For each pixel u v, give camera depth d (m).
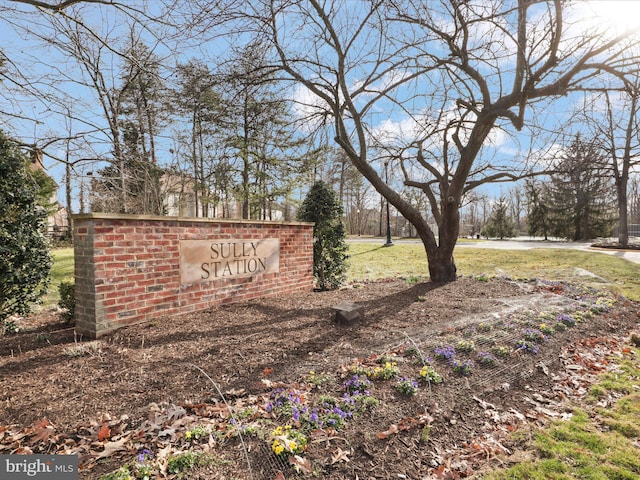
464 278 7.65
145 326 3.97
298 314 4.73
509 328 4.32
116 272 3.84
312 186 7.99
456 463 2.16
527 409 2.89
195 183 14.88
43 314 5.24
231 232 5.22
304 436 2.15
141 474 1.79
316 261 7.56
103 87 8.70
